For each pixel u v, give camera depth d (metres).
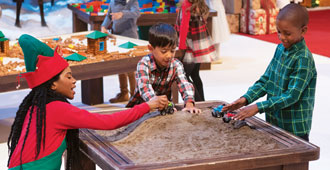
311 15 13.02
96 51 4.13
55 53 2.17
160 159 1.91
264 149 2.01
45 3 8.87
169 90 2.89
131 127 2.31
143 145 2.07
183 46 5.02
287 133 2.21
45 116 2.08
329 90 5.85
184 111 2.55
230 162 1.88
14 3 8.57
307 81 2.39
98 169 3.55
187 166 1.83
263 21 10.38
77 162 2.29
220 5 7.22
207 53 5.16
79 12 6.49
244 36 10.19
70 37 5.12
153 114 2.49
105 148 2.03
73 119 2.09
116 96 5.48
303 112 2.49
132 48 4.52
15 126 2.17
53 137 2.11
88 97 5.34
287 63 2.45
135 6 5.41
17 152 2.13
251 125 2.31
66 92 2.21
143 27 7.30
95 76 4.02
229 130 2.26
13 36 8.62
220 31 7.23
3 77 3.57
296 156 1.97
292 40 2.37
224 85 6.13
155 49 2.53
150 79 2.74
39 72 2.10
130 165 1.83
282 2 10.55
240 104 2.57
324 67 7.13
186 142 2.10
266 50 8.60
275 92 2.56
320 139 4.25
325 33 10.35
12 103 5.42
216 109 2.49
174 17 6.48
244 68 7.14
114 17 5.24
